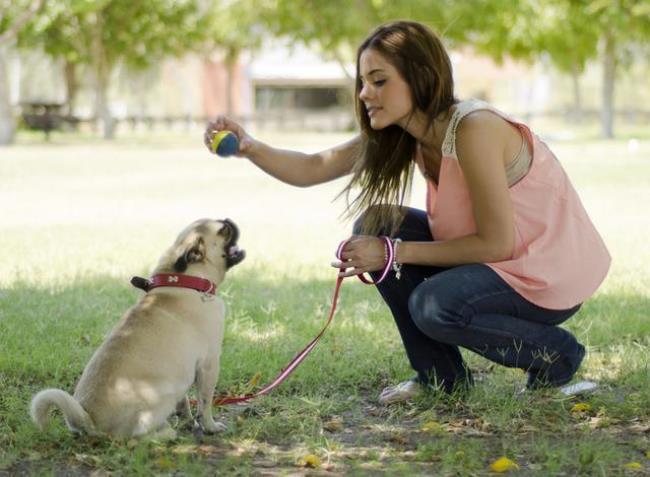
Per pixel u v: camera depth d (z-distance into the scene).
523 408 3.43
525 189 3.35
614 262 5.54
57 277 5.12
